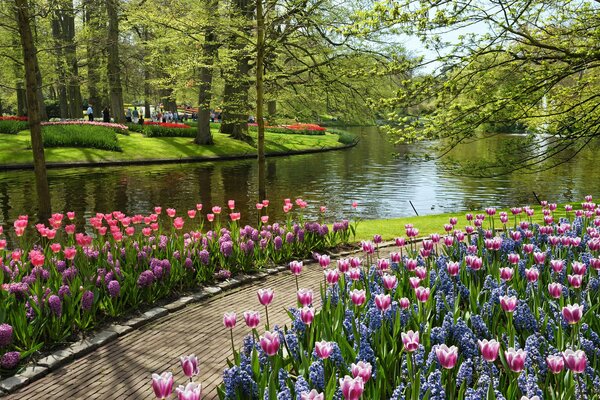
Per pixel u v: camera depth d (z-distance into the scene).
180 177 20.91
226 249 6.98
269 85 15.50
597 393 2.86
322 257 4.42
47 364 4.34
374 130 65.88
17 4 9.85
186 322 5.44
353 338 3.56
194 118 55.72
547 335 3.67
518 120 12.50
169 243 6.61
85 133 26.31
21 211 13.63
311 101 16.05
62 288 4.89
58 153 24.00
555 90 12.40
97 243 6.71
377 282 4.94
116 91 33.78
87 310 5.02
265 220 8.23
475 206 16.05
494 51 10.70
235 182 20.00
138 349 4.73
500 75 11.36
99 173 21.42
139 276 5.75
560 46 11.26
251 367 3.00
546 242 6.53
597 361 3.29
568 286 4.72
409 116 11.60
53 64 31.38
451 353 2.51
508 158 12.49
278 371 2.99
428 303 4.07
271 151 31.95
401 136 11.60
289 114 15.92
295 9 12.54
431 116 11.50
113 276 5.71
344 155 33.06
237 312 5.72
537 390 2.64
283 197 17.17
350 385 2.22
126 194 16.77
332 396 2.67
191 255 6.78
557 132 12.32
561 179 22.16
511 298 3.28
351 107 16.00
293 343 3.41
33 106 10.59
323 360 3.07
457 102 11.53
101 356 4.59
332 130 51.47
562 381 2.86
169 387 2.18
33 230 11.59
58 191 16.97
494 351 2.46
